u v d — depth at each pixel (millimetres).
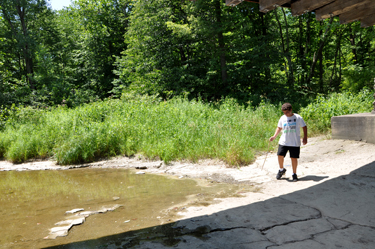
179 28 15742
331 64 26219
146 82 18312
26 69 25000
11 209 4539
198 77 17453
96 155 9133
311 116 9969
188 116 11266
